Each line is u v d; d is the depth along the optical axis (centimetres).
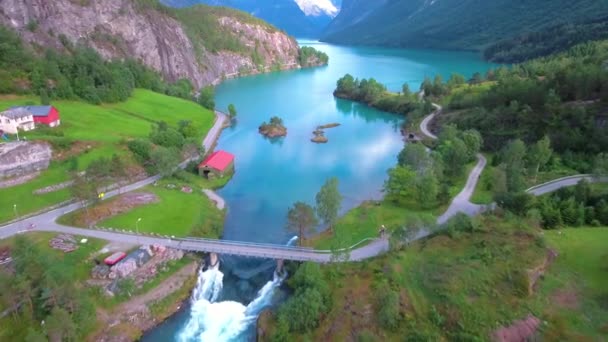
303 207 9100
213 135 17750
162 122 15250
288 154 15925
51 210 9900
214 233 9862
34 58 17125
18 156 10638
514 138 13788
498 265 7262
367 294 7244
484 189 11100
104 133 13875
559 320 6391
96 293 7425
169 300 7781
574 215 8731
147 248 8412
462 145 11950
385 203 10850
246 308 7769
